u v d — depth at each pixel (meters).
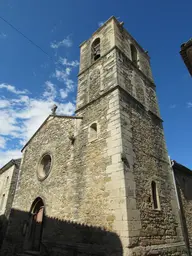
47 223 8.48
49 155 10.77
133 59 12.23
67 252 6.92
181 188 10.80
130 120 8.27
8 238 10.66
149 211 6.77
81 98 10.65
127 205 5.95
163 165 9.06
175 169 11.06
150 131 9.38
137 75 10.96
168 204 8.09
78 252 6.54
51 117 12.17
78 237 6.88
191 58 5.66
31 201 10.27
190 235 9.33
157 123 10.34
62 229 7.65
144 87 11.07
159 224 6.97
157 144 9.42
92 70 11.10
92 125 8.83
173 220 7.89
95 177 7.34
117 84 8.70
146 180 7.43
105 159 7.29
